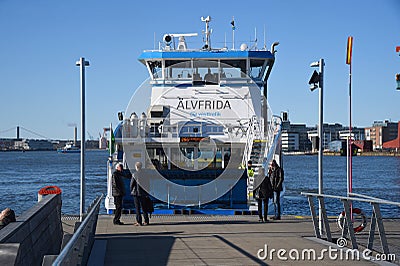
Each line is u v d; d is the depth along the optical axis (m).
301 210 29.19
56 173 80.75
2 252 7.05
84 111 16.64
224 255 11.02
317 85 14.52
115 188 16.03
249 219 17.41
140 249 11.77
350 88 15.13
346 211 11.53
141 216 16.61
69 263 6.64
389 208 28.98
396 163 119.94
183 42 23.72
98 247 11.96
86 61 16.75
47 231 10.95
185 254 11.17
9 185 56.19
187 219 17.34
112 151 19.81
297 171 85.50
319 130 14.42
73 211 32.16
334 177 67.94
